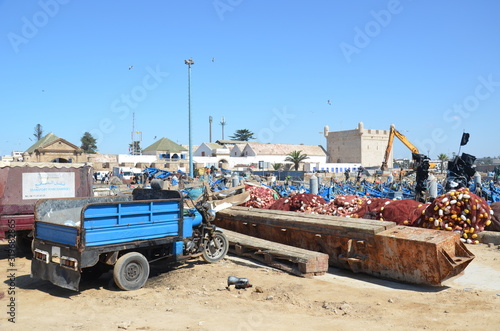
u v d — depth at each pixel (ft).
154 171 115.96
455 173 58.85
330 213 45.47
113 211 26.94
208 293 26.07
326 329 19.36
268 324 20.17
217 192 45.88
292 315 21.67
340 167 291.99
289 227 37.22
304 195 49.47
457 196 40.01
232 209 46.14
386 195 77.10
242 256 36.47
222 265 33.96
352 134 322.34
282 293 25.79
